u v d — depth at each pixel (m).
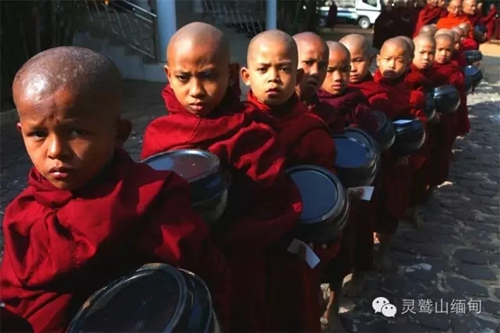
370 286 3.62
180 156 1.88
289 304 2.22
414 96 3.81
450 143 5.09
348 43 3.59
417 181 4.40
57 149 1.20
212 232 1.95
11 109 8.09
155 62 11.27
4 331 1.37
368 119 3.05
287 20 17.95
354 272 3.40
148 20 11.28
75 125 1.20
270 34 2.27
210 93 1.92
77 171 1.23
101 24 11.38
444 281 3.72
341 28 25.59
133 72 11.23
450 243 4.32
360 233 3.20
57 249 1.25
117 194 1.28
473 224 4.73
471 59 8.32
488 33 12.07
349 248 2.84
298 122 2.33
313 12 18.45
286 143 2.28
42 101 1.17
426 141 4.24
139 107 8.76
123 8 11.50
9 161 5.95
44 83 1.18
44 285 1.29
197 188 1.65
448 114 4.90
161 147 2.02
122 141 1.39
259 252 2.06
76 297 1.35
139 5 12.44
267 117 2.23
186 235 1.34
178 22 13.16
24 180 5.36
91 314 1.20
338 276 2.88
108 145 1.28
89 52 1.30
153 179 1.34
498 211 5.05
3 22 8.52
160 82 10.97
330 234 2.05
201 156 1.87
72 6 9.98
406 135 3.48
